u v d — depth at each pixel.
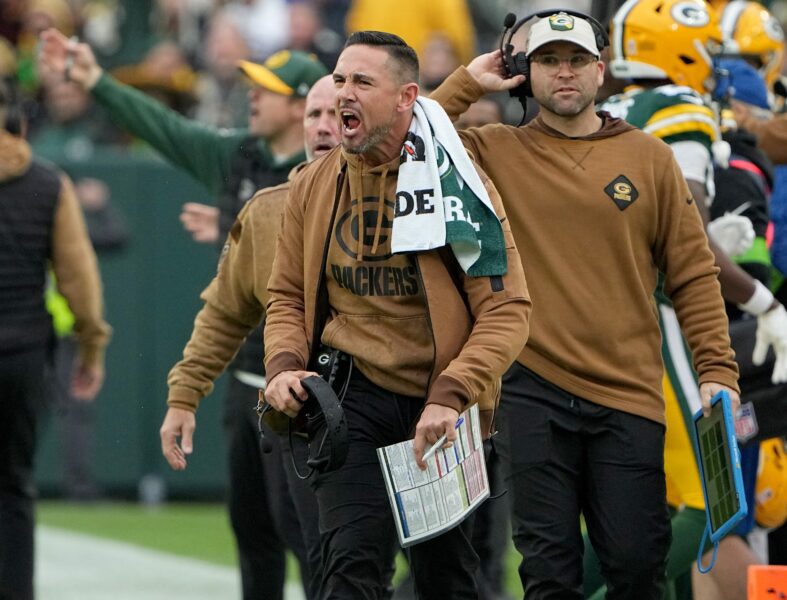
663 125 19.45
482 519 23.64
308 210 16.66
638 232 17.84
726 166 20.78
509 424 17.95
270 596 22.36
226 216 23.38
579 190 17.83
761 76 23.66
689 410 20.14
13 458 23.25
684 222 17.84
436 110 16.31
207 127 24.45
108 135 42.25
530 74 18.09
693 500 20.19
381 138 16.05
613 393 17.78
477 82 18.36
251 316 19.28
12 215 23.31
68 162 38.94
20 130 23.47
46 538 34.88
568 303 17.84
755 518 21.14
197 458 39.75
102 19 48.81
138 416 39.69
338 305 16.53
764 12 24.09
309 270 16.52
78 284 24.19
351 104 15.97
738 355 20.03
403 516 15.70
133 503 40.34
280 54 23.22
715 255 19.17
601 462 17.81
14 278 23.31
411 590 24.53
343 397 16.42
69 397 39.12
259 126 22.98
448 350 15.98
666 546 17.84
